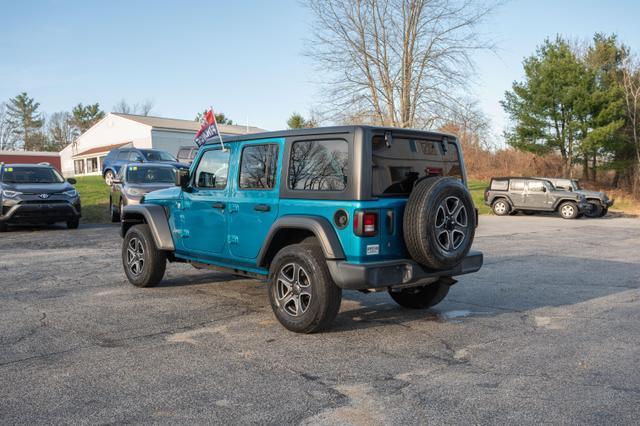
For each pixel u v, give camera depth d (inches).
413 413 137.3
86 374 164.6
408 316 235.6
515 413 137.0
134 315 235.0
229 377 161.9
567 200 880.3
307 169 209.3
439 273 209.3
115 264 370.6
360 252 191.8
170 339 200.2
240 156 237.0
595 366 171.6
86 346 191.9
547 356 181.6
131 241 297.0
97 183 1107.9
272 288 212.4
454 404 142.6
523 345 193.9
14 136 3917.3
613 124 1316.4
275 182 219.6
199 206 257.0
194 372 166.1
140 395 148.7
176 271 344.5
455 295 280.1
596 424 130.9
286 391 151.6
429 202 193.9
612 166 1487.5
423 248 194.1
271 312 240.7
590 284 311.0
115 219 664.4
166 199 280.7
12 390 152.3
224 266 249.3
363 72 974.4
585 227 707.4
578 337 203.9
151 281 288.2
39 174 596.4
